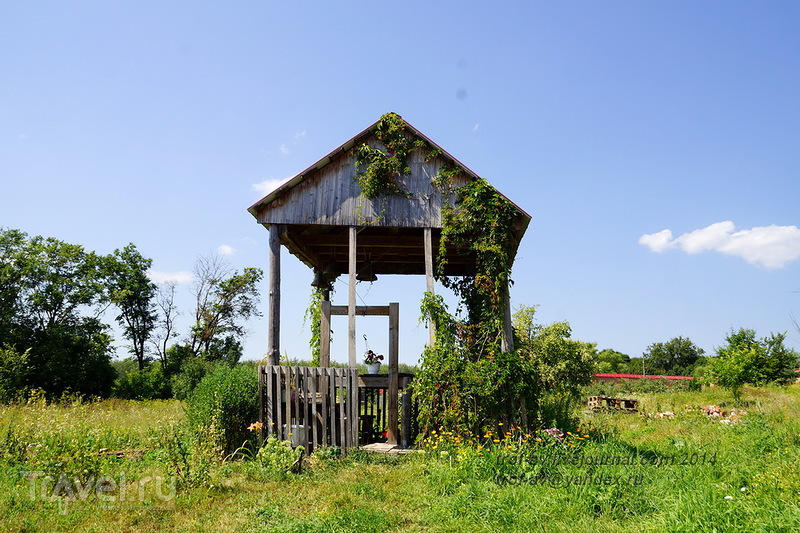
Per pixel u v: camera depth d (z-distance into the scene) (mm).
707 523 5004
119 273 44250
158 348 44031
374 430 12547
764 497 5703
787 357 26422
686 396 25219
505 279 11062
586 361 20750
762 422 12500
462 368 10430
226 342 43625
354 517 6168
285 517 6348
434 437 10078
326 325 12469
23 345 37375
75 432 9578
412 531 5871
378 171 11516
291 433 10195
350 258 11477
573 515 5871
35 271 38844
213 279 43500
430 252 11406
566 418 11992
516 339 17453
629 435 12125
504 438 10078
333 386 10609
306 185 11609
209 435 9156
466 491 6754
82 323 40781
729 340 27859
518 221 11602
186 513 6566
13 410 13602
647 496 6332
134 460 9367
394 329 11547
